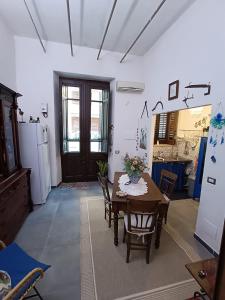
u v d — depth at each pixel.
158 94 3.61
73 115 4.45
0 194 1.90
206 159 2.24
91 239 2.40
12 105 2.63
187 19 2.62
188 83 2.65
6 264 1.38
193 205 3.56
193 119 4.18
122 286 1.71
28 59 3.59
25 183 2.85
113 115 4.45
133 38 3.48
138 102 4.42
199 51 2.39
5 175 2.37
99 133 4.75
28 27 3.17
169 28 3.12
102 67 4.05
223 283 0.75
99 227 2.67
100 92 4.57
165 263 2.01
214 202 2.12
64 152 4.45
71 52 3.62
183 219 3.00
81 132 4.55
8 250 1.52
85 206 3.33
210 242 2.20
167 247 2.28
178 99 2.92
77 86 4.32
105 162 4.90
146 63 4.12
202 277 1.17
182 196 4.04
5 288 1.16
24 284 1.14
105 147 4.84
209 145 2.19
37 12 2.74
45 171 3.51
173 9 2.63
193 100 2.54
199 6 2.36
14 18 2.91
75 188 4.25
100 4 2.53
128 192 2.33
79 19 2.89
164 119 4.64
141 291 1.66
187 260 2.06
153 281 1.77
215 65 2.11
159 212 2.14
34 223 2.74
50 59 3.70
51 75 3.75
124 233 2.31
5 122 2.40
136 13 2.71
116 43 3.68
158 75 3.59
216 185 2.09
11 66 3.32
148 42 3.66
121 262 2.01
